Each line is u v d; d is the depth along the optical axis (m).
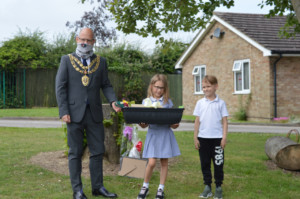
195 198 4.21
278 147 6.07
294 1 4.97
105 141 5.66
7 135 9.01
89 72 4.15
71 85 4.11
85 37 4.14
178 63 20.64
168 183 4.85
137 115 3.92
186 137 9.41
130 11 7.97
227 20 17.22
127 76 21.70
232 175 5.34
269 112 15.24
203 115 4.40
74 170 4.07
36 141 8.08
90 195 4.26
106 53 22.62
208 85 4.39
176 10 8.11
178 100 22.50
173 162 6.04
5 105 19.48
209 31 18.69
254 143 8.57
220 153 4.28
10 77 19.58
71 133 4.09
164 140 4.12
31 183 4.68
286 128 12.91
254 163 6.10
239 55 16.78
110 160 5.69
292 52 14.98
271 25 17.45
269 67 15.20
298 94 15.64
